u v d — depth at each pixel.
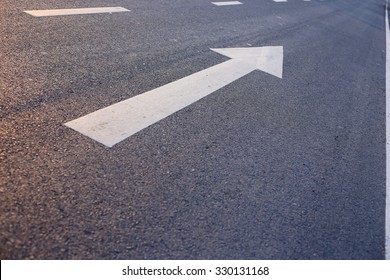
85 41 5.53
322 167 3.79
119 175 3.03
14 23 5.57
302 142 4.19
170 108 4.20
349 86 6.41
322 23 11.47
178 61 5.61
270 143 4.00
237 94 4.98
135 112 3.95
